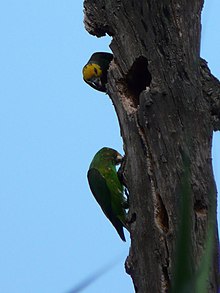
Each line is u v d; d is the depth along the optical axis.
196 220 9.42
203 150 9.91
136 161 10.30
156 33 10.55
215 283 8.79
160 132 10.02
